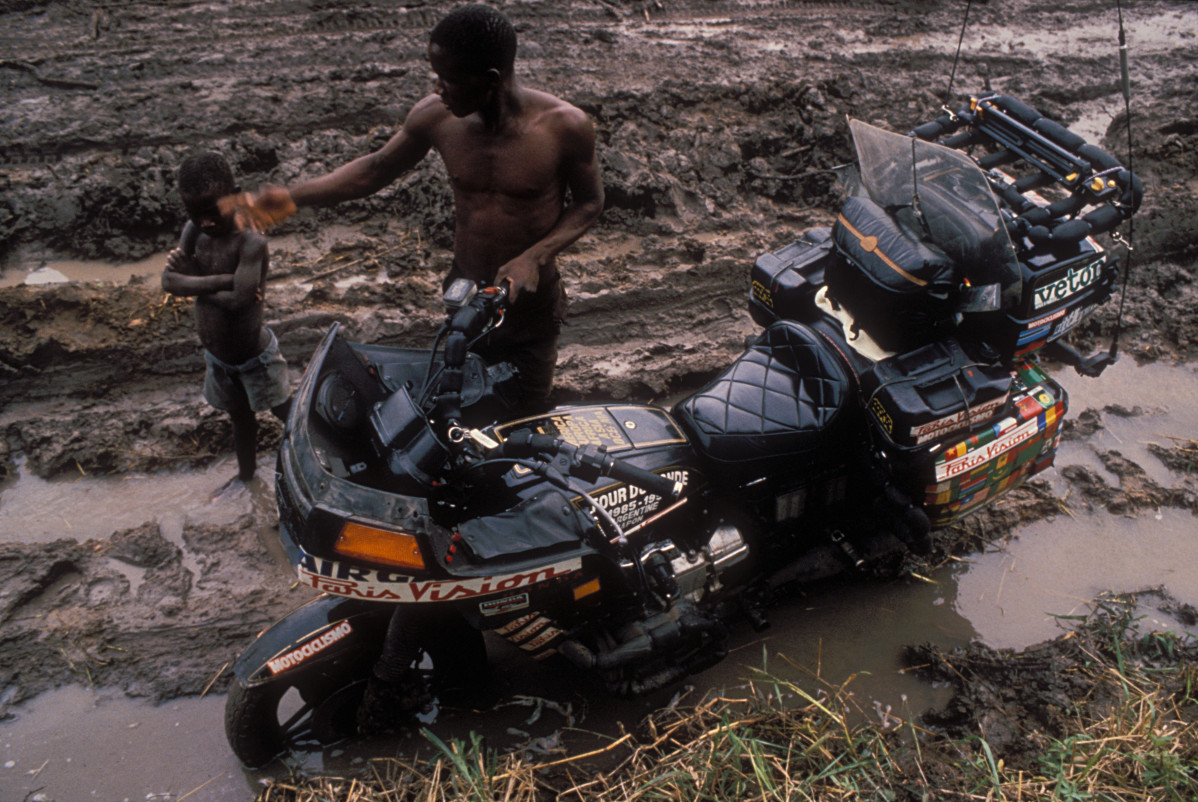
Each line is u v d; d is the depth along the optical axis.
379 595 2.45
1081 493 4.12
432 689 3.16
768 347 3.32
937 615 3.56
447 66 2.68
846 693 3.21
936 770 2.88
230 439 4.23
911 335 3.06
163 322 4.71
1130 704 3.00
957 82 7.16
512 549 2.51
